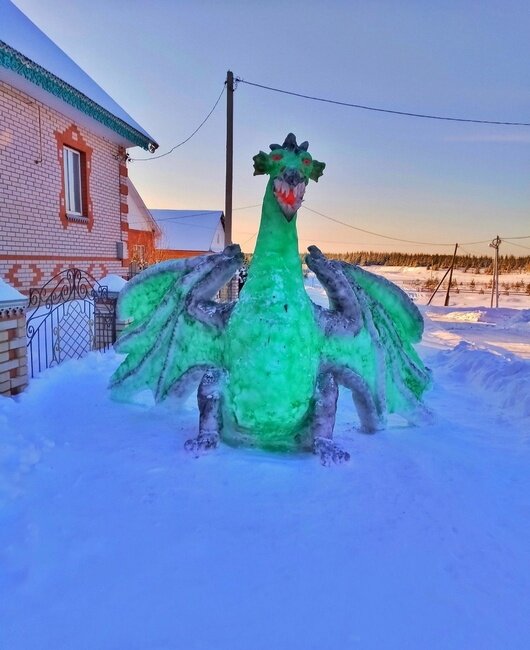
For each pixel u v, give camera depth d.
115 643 2.14
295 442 4.22
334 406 4.10
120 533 2.87
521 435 4.93
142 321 5.00
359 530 2.97
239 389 3.93
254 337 3.84
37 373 6.10
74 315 8.54
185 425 4.53
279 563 2.67
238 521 3.02
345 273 4.48
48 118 11.48
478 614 2.38
